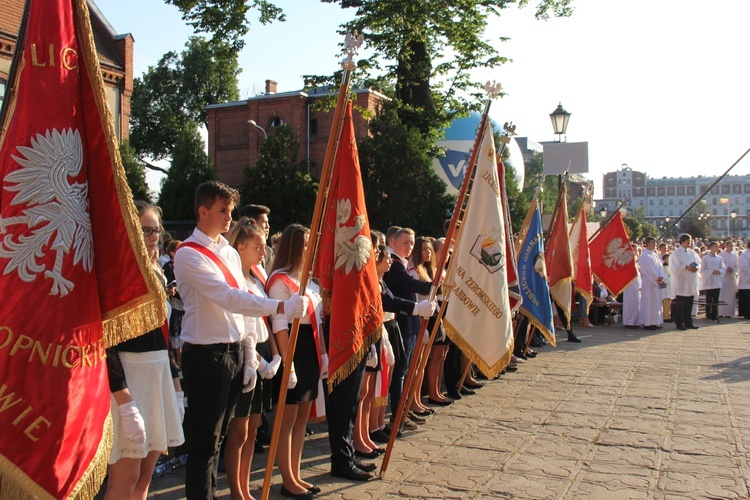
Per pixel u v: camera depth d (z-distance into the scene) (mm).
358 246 5297
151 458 3994
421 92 21516
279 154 24172
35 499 2865
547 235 13492
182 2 19781
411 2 19859
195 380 4242
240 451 4852
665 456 6219
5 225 2992
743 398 8609
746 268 20125
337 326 5203
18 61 3154
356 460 5914
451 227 6141
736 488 5387
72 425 2994
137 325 3289
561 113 15820
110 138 3318
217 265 4355
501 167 8578
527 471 5805
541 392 9086
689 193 156625
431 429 7234
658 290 16719
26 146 3045
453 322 6617
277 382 5352
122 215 3307
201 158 29641
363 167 19844
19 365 2916
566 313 13641
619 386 9438
